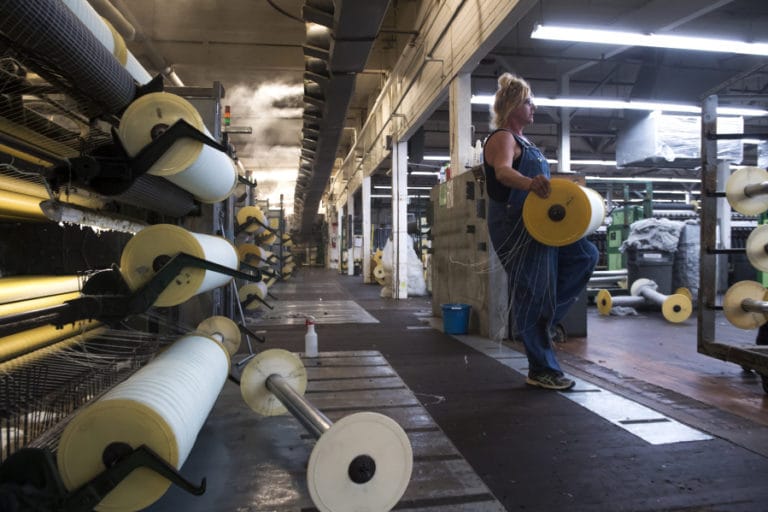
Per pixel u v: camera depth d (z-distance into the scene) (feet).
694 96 28.12
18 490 3.85
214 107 13.10
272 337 16.87
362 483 4.66
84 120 7.74
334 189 82.64
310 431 5.98
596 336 17.01
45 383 6.39
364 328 18.89
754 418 8.45
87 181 6.42
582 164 46.78
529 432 7.82
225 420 8.37
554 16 23.43
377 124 38.99
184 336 7.89
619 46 27.40
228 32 29.12
